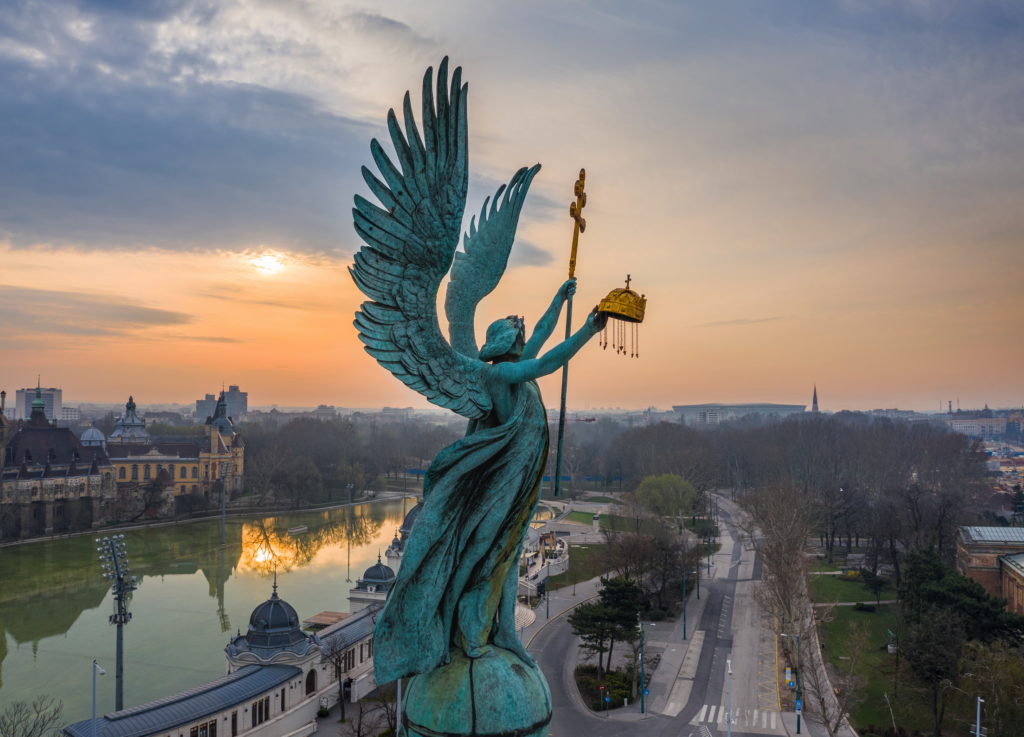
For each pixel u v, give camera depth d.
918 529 140.62
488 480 16.95
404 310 16.05
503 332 17.42
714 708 87.88
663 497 164.38
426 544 16.36
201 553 174.12
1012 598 112.06
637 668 96.31
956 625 83.50
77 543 187.38
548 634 112.38
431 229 16.17
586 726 83.50
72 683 94.31
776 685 93.88
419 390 16.22
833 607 120.62
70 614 124.88
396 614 16.47
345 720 80.31
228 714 71.75
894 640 101.69
